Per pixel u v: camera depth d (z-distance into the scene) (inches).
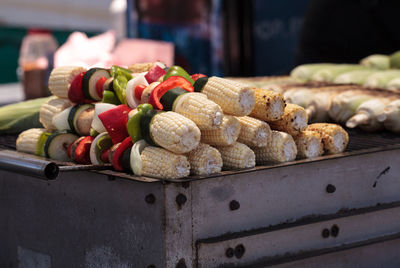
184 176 55.0
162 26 212.7
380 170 70.2
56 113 73.1
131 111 61.2
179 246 54.4
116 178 58.2
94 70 70.1
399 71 114.2
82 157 65.3
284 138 61.9
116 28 209.5
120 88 65.3
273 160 62.3
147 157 56.7
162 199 52.9
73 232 64.8
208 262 56.1
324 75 123.2
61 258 66.9
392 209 70.7
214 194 56.7
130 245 57.2
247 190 59.1
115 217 58.9
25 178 71.3
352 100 90.1
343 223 66.3
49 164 55.0
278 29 213.0
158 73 68.4
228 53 217.8
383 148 69.2
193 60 216.2
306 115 64.9
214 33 215.9
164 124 55.8
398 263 72.7
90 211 62.0
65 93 73.0
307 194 64.0
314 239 63.9
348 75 118.3
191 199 55.0
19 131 96.5
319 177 64.8
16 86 206.8
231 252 57.4
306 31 185.5
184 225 54.6
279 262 60.3
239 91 58.3
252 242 58.9
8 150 79.5
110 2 208.4
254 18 215.9
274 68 216.8
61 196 65.9
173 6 211.9
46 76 149.1
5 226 76.1
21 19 186.7
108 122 61.6
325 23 179.9
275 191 61.4
